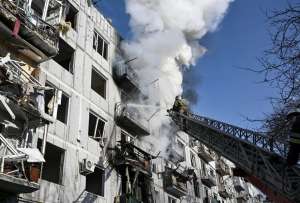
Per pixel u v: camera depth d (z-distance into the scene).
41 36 14.98
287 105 6.84
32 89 13.94
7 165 11.80
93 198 17.55
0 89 12.88
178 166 28.34
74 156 17.17
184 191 27.56
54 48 15.59
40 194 14.25
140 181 23.06
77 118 18.38
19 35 14.53
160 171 26.55
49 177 16.73
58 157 16.97
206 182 34.97
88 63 21.12
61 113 18.05
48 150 16.44
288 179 12.95
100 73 22.30
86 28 22.11
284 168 13.12
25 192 12.77
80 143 17.95
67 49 19.84
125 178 21.16
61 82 18.06
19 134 13.23
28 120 13.46
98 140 20.30
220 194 39.50
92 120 20.34
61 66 18.52
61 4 17.98
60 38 19.02
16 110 12.74
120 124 22.81
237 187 45.69
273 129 7.11
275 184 13.55
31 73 15.47
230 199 42.84
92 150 18.84
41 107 13.99
